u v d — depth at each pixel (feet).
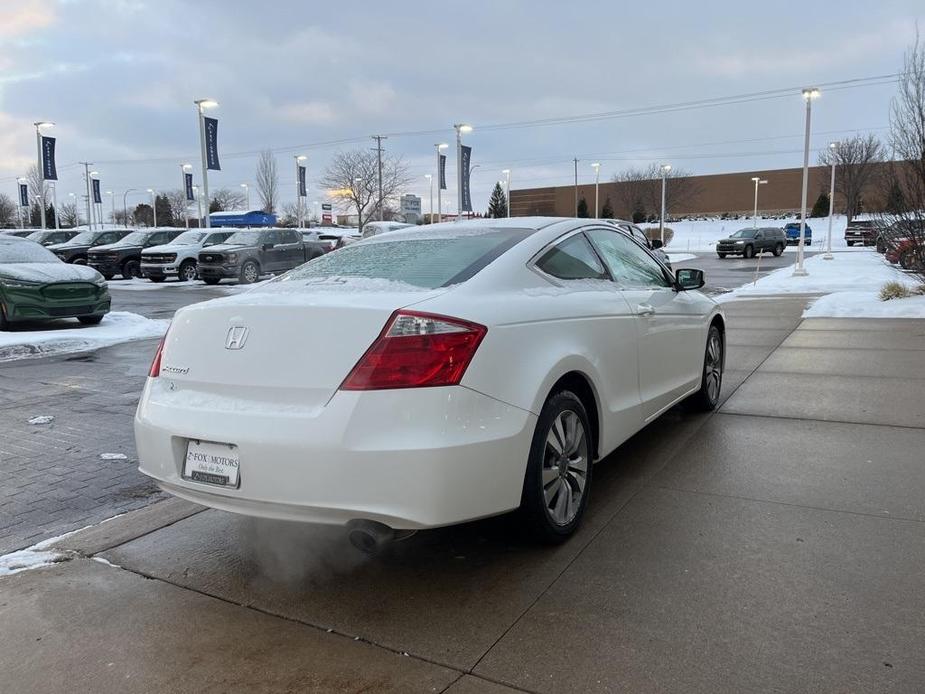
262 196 232.32
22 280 37.55
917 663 7.88
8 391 24.25
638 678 7.87
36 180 253.65
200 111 102.47
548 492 11.01
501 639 8.78
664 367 15.42
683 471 14.32
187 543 12.03
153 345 35.09
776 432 16.80
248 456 9.32
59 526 13.01
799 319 37.76
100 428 19.48
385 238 13.58
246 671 8.38
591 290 12.85
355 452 8.81
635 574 10.17
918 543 10.71
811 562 10.25
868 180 174.50
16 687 8.20
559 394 11.10
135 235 92.79
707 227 255.91
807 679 7.69
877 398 19.65
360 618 9.45
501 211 305.73
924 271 42.45
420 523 8.91
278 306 9.86
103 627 9.43
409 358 9.02
